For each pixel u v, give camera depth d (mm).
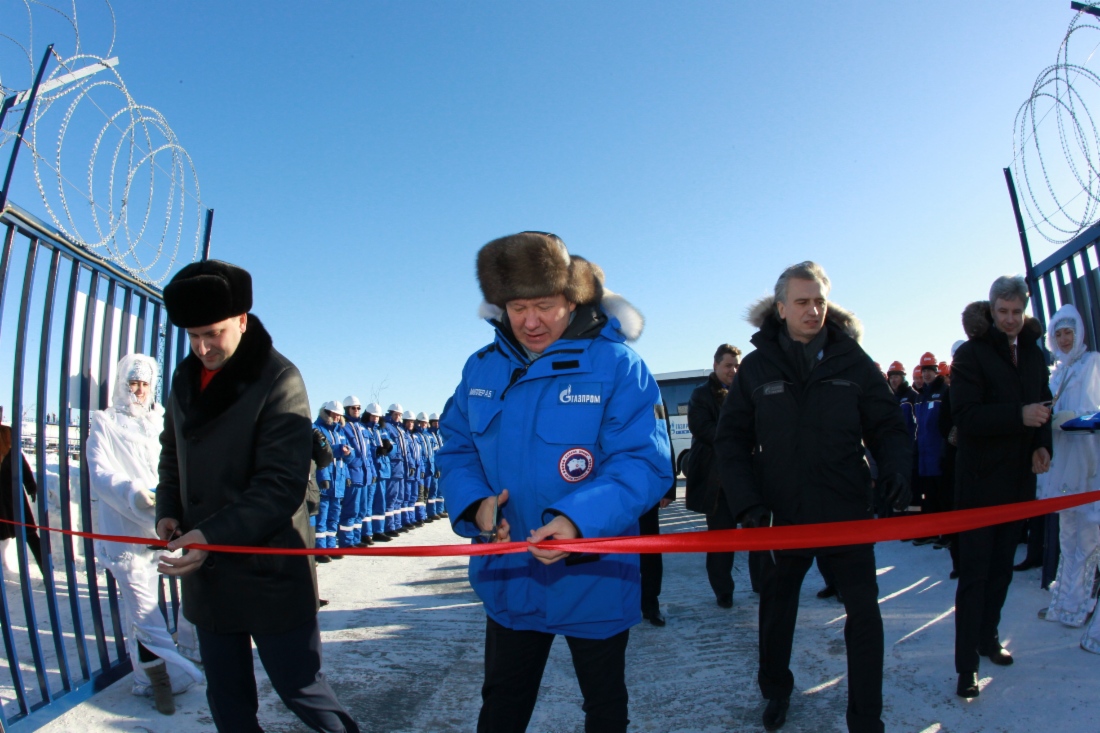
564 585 2074
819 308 2938
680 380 17203
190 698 3568
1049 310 5012
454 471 2336
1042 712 3037
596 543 1697
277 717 3367
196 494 2355
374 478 9930
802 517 2906
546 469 2125
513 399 2203
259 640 2303
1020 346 3471
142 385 3676
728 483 3029
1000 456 3371
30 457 7059
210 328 2279
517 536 2174
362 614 5477
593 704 2090
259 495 2203
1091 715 2959
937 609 4652
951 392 3521
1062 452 4039
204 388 2465
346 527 9328
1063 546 4098
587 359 2176
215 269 2355
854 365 2971
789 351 3023
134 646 3484
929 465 7586
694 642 4523
